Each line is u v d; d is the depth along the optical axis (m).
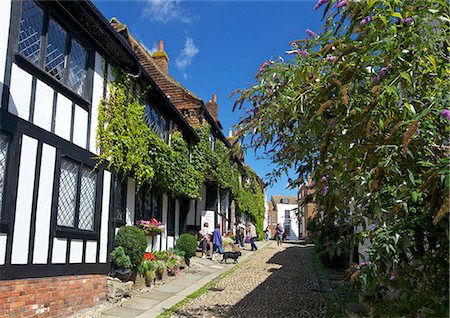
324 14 3.98
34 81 6.70
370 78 3.92
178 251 13.72
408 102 3.58
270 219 55.56
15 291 6.14
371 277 3.89
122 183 10.17
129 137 9.61
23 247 6.33
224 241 20.22
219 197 21.84
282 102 4.55
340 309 7.68
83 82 8.38
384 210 3.87
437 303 3.68
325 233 9.99
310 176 4.73
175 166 12.61
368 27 3.66
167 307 8.58
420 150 3.73
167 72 20.42
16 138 6.21
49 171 6.96
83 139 8.16
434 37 3.66
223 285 11.42
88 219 8.33
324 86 4.20
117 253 9.02
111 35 8.35
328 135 3.89
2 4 6.07
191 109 17.08
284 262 17.22
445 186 2.97
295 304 9.04
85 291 7.96
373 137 3.89
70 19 7.77
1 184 5.97
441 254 3.71
